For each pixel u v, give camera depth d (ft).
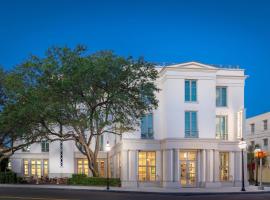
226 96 152.76
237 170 148.25
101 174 184.24
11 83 139.23
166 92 142.31
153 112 148.25
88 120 138.21
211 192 108.06
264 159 242.78
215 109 146.82
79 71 128.16
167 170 139.33
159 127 147.84
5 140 160.15
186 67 143.02
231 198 91.66
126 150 144.46
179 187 137.28
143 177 145.89
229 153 149.38
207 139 141.08
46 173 199.31
